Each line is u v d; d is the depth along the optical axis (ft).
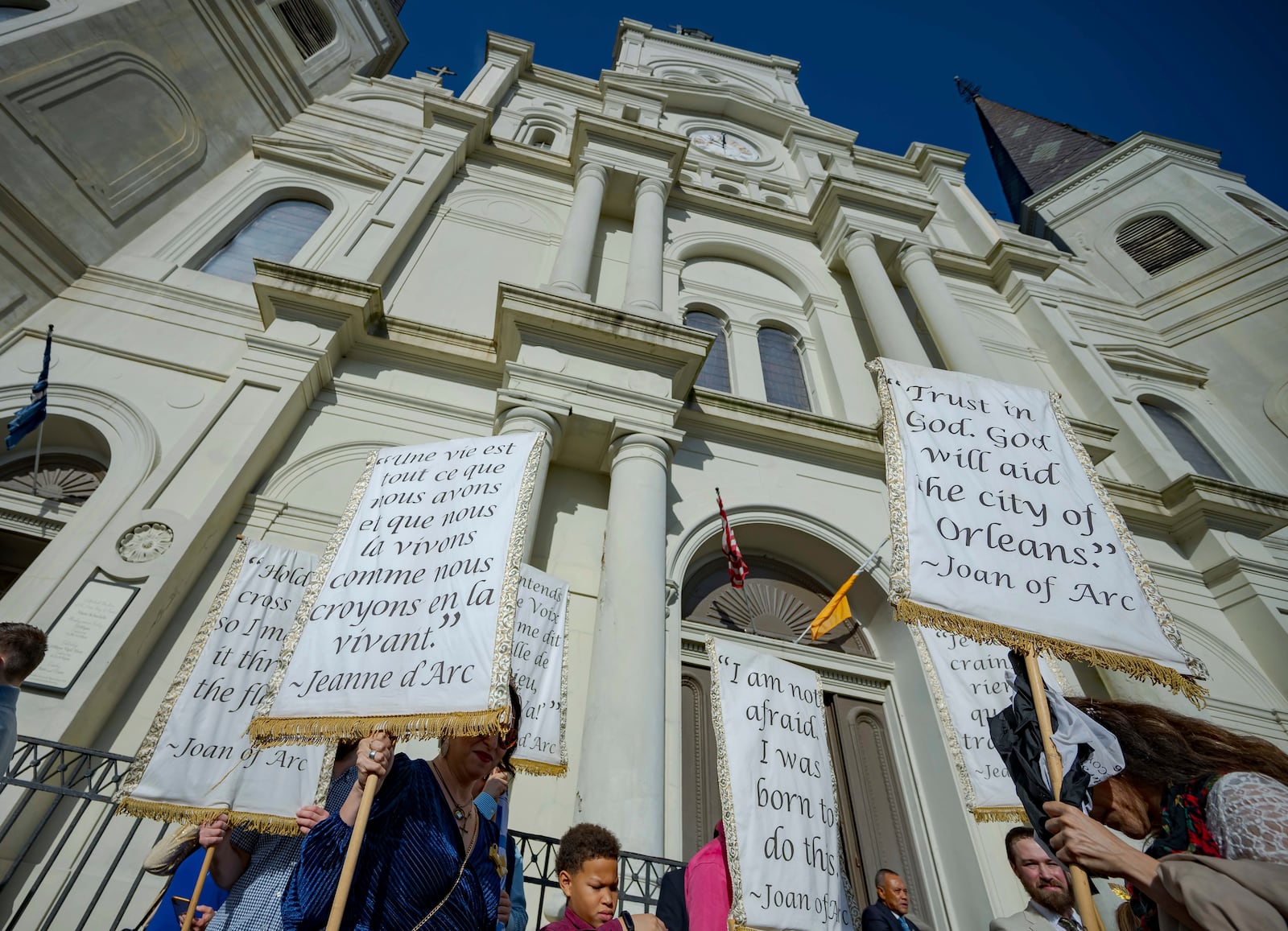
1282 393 45.70
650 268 35.65
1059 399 13.32
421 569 11.52
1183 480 34.30
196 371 27.58
